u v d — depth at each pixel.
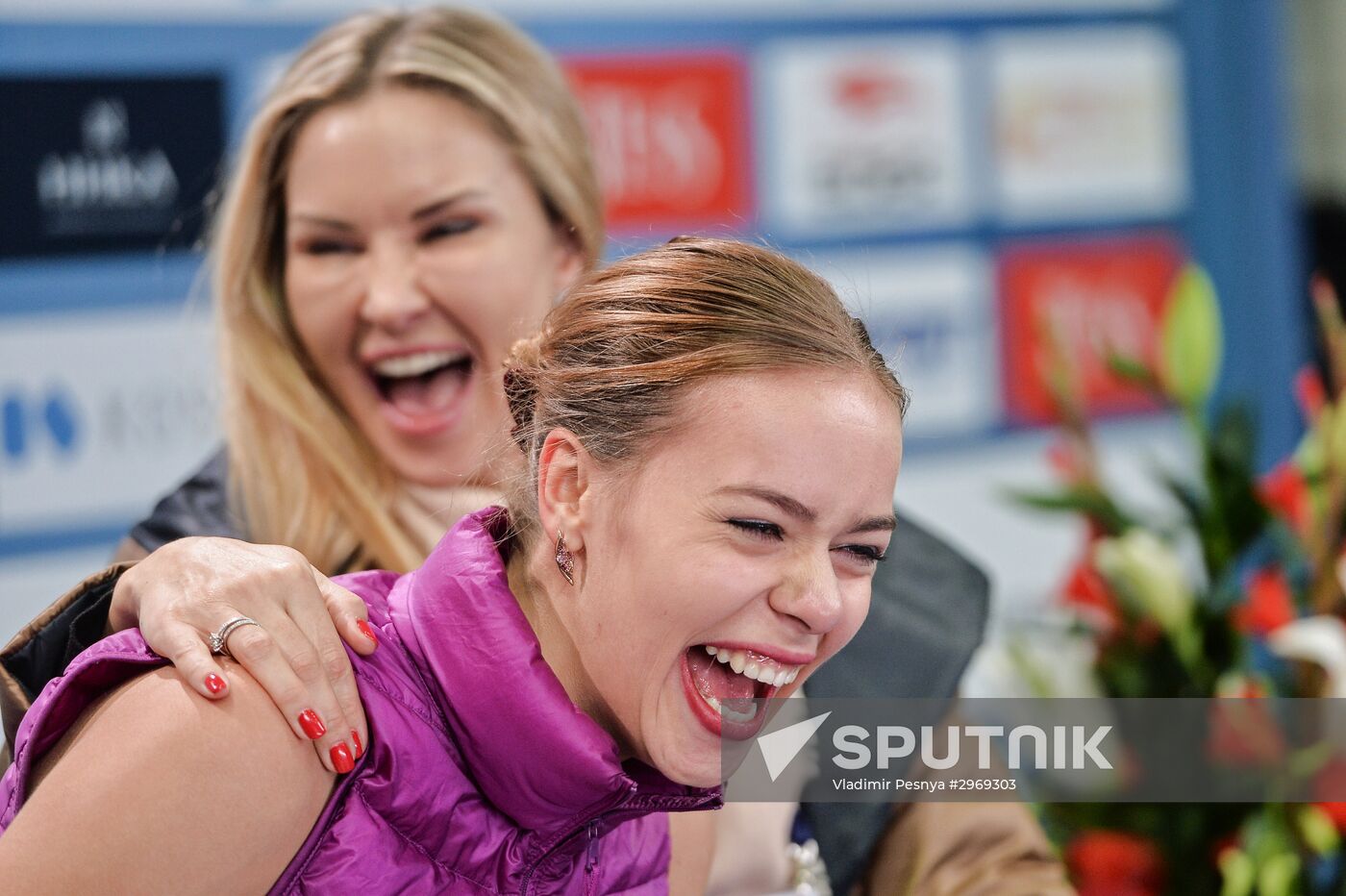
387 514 5.89
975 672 7.41
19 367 8.05
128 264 8.25
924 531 5.93
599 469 3.39
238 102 8.45
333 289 5.77
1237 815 5.62
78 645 4.05
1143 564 5.74
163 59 8.27
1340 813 5.49
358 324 5.79
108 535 8.29
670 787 3.65
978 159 10.19
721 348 3.28
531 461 3.62
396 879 3.43
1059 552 10.42
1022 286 10.37
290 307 5.89
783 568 3.28
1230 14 10.77
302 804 3.31
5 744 4.14
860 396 3.29
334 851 3.36
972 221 10.20
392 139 5.66
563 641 3.61
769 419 3.21
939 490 10.19
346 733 3.36
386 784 3.43
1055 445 10.16
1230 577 5.97
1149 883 5.64
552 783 3.45
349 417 5.98
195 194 8.39
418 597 3.64
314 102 5.74
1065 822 5.79
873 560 3.46
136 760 3.16
